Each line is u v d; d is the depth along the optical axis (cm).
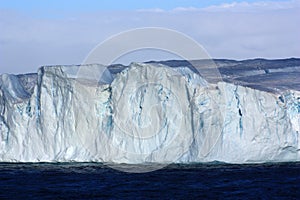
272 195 14162
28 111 19950
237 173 17225
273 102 18700
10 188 15425
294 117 18850
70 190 14988
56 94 19588
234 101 18662
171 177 16750
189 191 14625
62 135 19462
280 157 18900
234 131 18612
